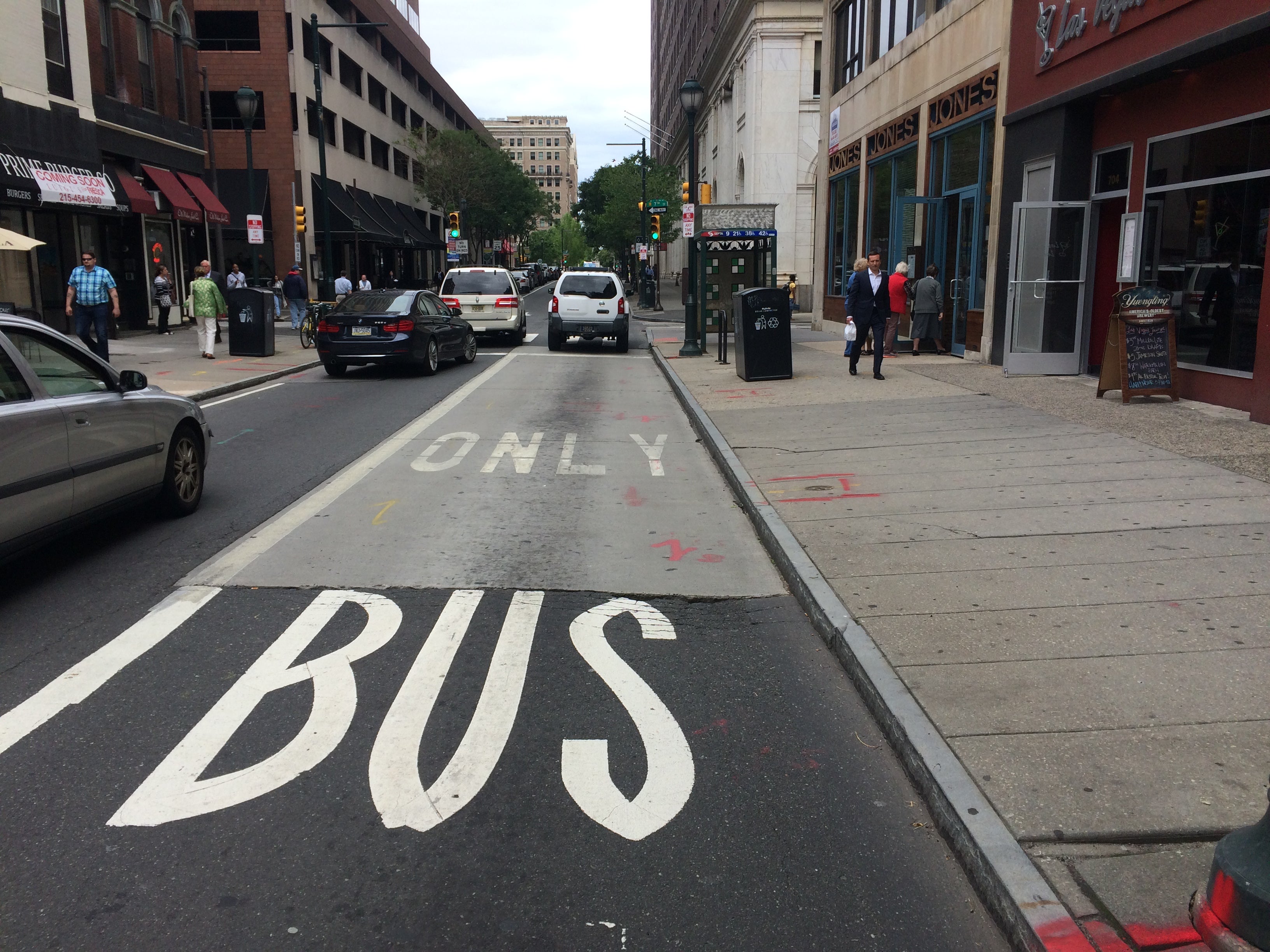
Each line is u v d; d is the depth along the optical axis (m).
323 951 2.82
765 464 9.13
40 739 4.07
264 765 3.86
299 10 44.44
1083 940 2.69
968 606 5.21
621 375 18.17
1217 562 5.70
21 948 2.82
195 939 2.87
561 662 4.91
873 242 23.53
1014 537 6.39
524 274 77.00
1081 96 12.64
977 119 16.59
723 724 4.27
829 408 12.20
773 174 37.94
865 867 3.24
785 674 4.78
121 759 3.90
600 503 8.25
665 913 3.01
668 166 62.25
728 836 3.42
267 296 20.58
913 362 17.12
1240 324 10.38
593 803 3.62
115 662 4.84
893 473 8.46
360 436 11.46
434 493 8.55
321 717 4.27
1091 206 13.48
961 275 17.77
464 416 13.03
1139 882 2.93
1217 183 10.66
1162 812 3.27
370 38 57.50
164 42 29.56
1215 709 3.97
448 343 18.92
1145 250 12.05
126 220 27.78
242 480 9.09
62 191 22.91
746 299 15.24
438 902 3.05
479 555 6.69
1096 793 3.40
